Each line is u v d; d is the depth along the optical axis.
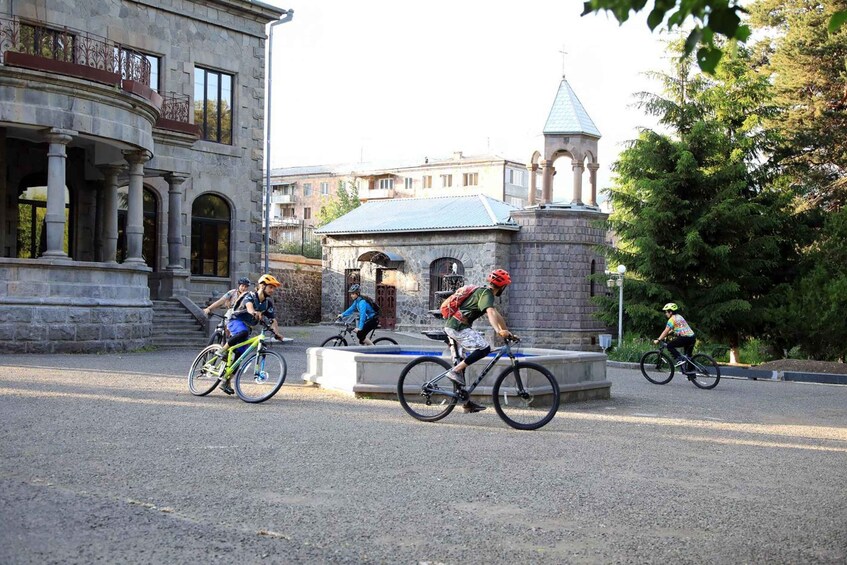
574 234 38.44
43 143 25.50
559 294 38.38
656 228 30.95
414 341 33.75
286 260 43.88
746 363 31.67
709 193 31.59
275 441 9.22
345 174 95.56
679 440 10.29
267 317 12.88
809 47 35.03
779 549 5.54
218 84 30.25
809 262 31.44
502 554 5.31
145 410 11.29
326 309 44.00
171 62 28.42
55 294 20.50
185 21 28.88
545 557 5.27
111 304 21.45
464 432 10.36
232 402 12.46
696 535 5.84
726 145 31.91
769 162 34.22
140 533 5.54
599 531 5.89
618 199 32.28
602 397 14.91
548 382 11.42
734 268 31.02
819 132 35.31
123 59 25.86
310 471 7.70
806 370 22.12
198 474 7.43
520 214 38.88
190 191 29.09
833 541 5.76
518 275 38.97
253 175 31.11
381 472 7.75
